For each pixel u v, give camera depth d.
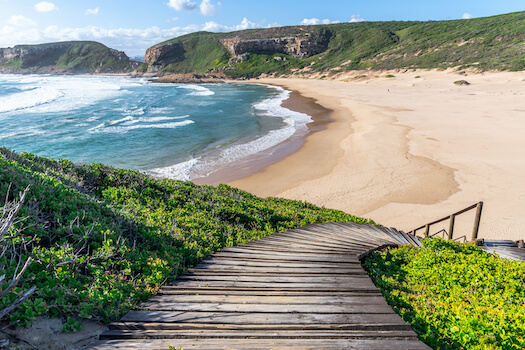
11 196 6.04
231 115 51.50
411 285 6.89
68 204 6.60
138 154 30.19
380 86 89.88
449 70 95.44
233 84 135.12
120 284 4.91
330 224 11.23
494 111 46.50
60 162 11.21
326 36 175.62
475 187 20.98
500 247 10.86
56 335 3.67
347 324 4.15
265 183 23.02
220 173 25.11
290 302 4.81
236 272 6.18
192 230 8.43
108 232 6.02
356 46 155.50
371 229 11.04
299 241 8.75
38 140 34.41
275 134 37.59
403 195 20.44
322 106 58.81
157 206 10.26
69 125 42.53
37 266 4.58
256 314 4.43
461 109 49.22
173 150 31.55
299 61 164.62
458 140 31.50
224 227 9.55
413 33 144.75
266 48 182.38
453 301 5.90
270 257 7.18
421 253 8.66
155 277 5.44
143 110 56.59
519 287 6.63
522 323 4.83
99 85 119.31
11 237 4.70
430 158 26.69
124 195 10.22
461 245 9.75
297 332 3.96
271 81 137.62
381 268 7.78
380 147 30.02
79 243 5.62
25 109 55.38
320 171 25.00
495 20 121.19
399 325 4.14
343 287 5.40
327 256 7.28
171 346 3.61
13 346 3.36
